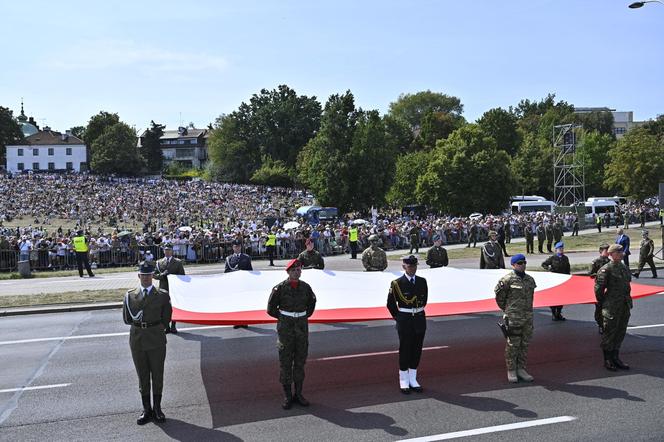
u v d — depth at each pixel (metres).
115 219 66.31
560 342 12.28
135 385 9.73
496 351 11.53
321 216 63.94
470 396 8.79
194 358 11.38
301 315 8.66
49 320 15.80
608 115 120.38
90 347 12.51
